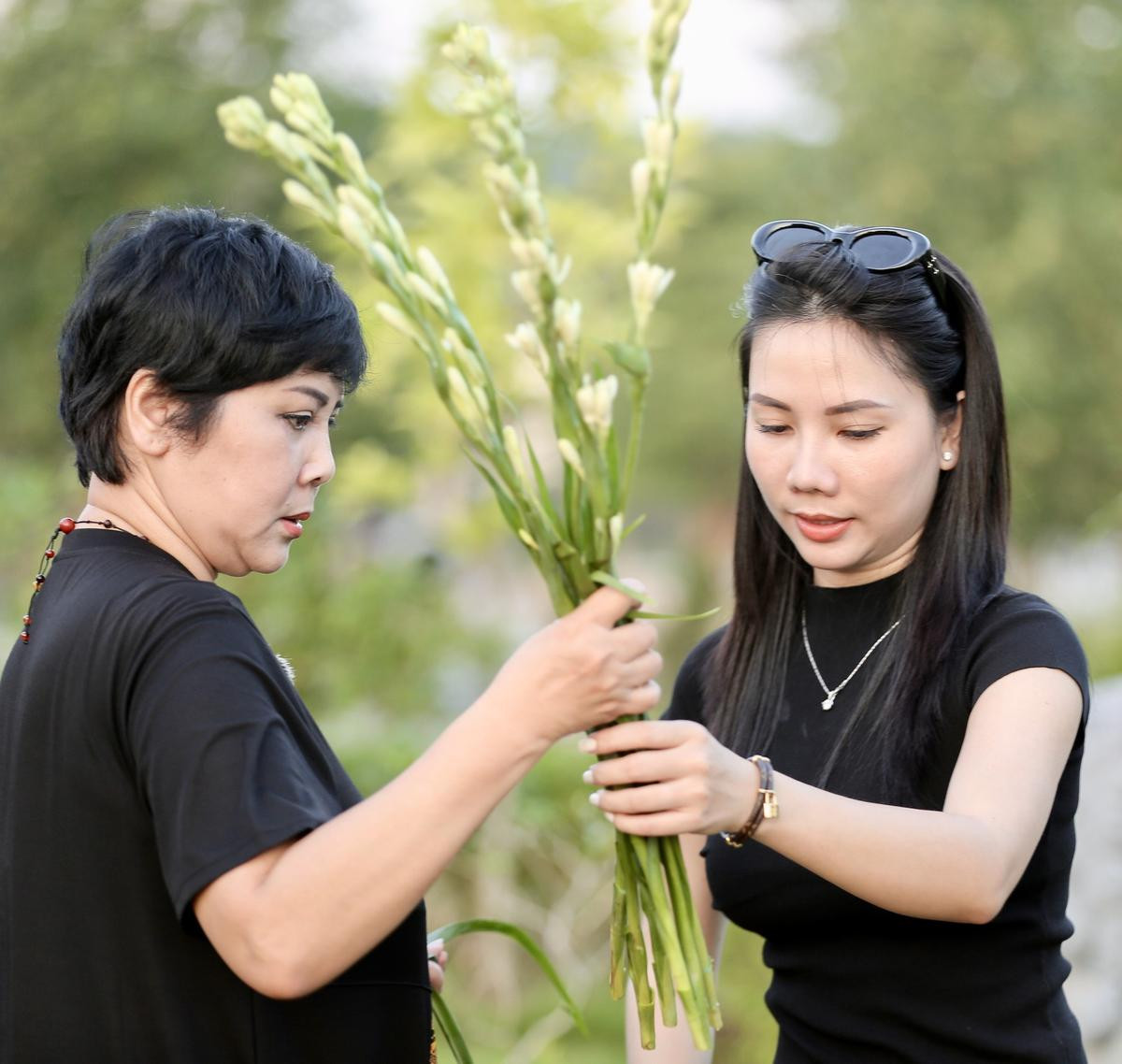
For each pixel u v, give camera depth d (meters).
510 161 1.73
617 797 1.94
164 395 1.97
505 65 1.74
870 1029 2.43
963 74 20.03
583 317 7.54
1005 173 19.61
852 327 2.36
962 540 2.46
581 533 1.88
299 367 2.01
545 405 7.77
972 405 2.48
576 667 1.79
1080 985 5.14
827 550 2.45
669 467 25.03
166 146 18.89
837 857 1.98
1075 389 18.67
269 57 19.83
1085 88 19.97
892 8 20.53
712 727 2.73
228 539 2.04
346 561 9.14
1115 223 19.06
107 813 1.88
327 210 1.78
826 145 21.61
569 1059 6.78
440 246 7.61
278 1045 1.93
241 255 1.99
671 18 1.77
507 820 6.65
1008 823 2.13
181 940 1.90
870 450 2.38
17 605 8.70
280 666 2.03
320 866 1.73
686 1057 2.67
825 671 2.62
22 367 18.80
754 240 2.55
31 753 1.95
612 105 7.60
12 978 1.95
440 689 8.86
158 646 1.85
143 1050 1.89
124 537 2.04
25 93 19.14
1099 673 9.82
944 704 2.39
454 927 2.51
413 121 7.67
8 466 9.25
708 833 1.96
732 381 24.06
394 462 8.83
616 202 7.99
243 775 1.77
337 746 7.02
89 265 2.12
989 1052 2.36
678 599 26.78
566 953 6.68
